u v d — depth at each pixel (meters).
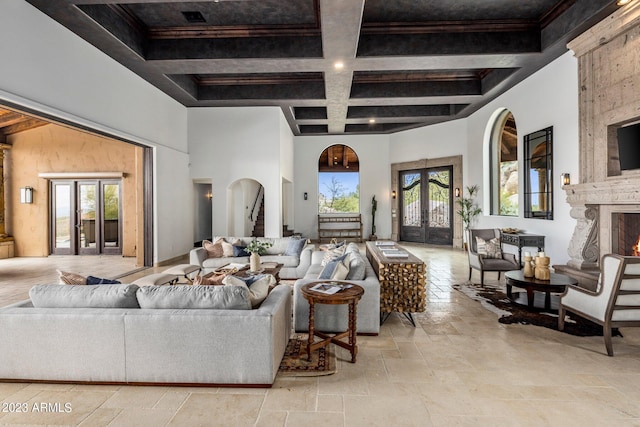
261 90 7.84
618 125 4.54
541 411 2.15
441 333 3.47
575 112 5.21
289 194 11.44
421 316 3.99
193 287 2.57
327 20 4.39
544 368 2.71
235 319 2.39
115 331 2.42
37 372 2.47
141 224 7.14
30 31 4.10
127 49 5.26
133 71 6.16
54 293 2.56
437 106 9.23
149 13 5.09
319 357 2.90
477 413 2.13
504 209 7.91
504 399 2.28
